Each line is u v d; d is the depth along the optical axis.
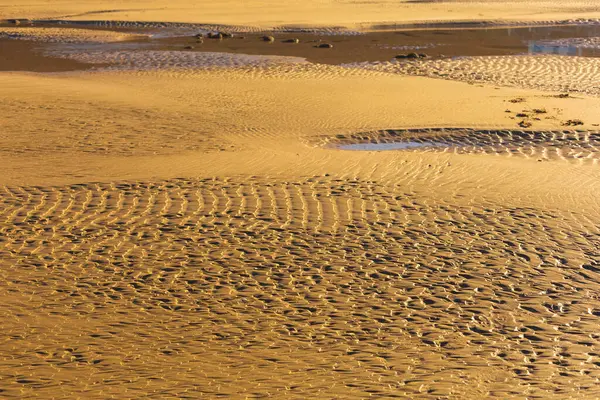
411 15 42.28
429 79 23.06
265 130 16.33
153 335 7.62
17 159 14.08
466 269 9.14
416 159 13.74
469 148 14.98
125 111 18.08
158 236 10.18
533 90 21.59
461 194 11.64
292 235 10.16
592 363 7.14
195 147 14.92
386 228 10.36
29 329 7.71
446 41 32.75
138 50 30.23
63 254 9.62
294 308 8.23
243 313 8.12
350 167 13.23
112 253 9.64
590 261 9.33
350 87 21.39
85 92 20.44
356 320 7.97
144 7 47.12
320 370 6.96
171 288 8.70
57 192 11.98
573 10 45.56
